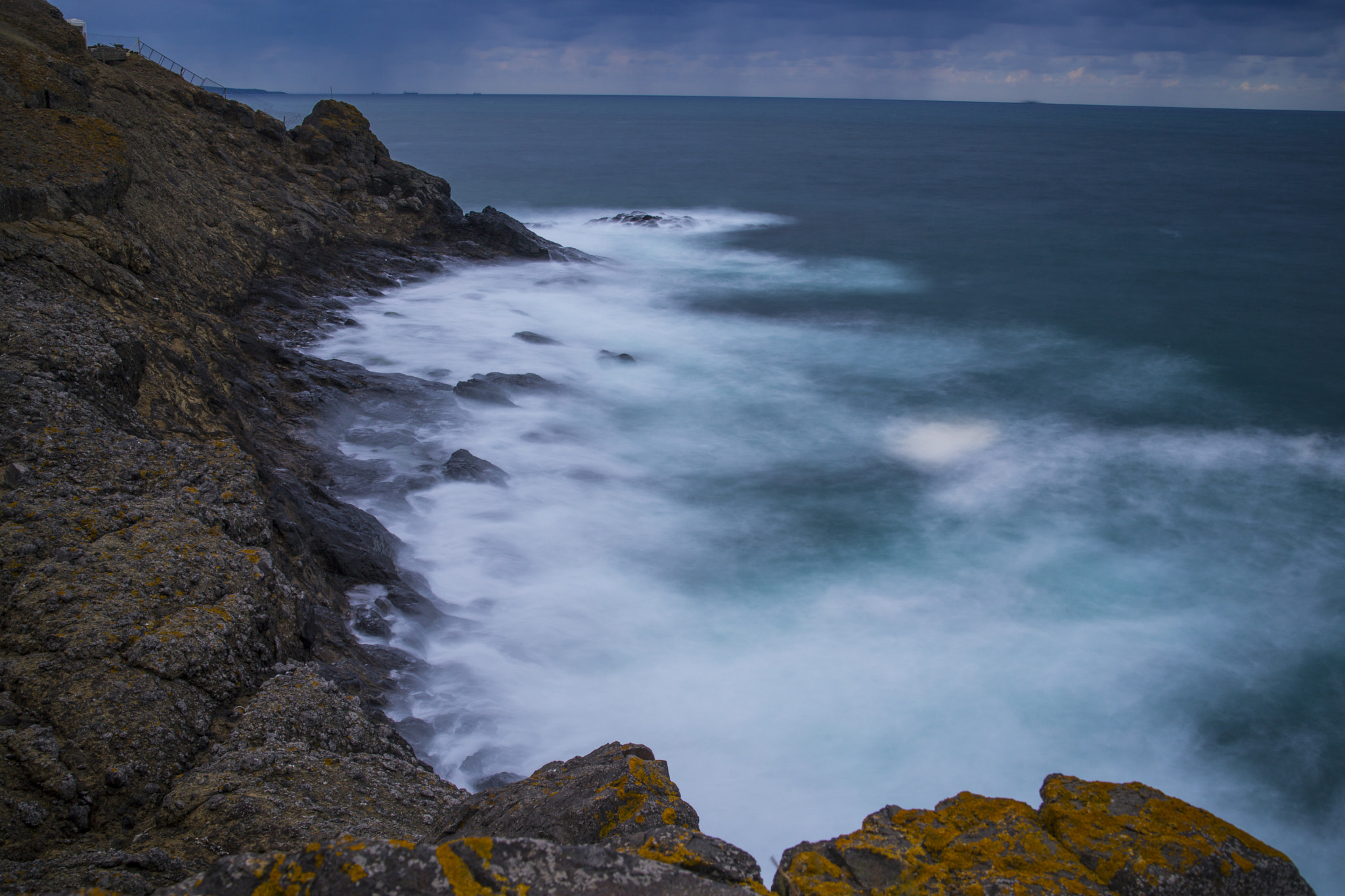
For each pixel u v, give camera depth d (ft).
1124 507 69.67
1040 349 111.75
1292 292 144.46
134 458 35.63
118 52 113.39
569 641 48.01
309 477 55.26
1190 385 99.86
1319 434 85.81
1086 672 49.78
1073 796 14.33
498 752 38.75
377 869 11.16
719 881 12.85
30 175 60.59
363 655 39.65
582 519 61.46
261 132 119.85
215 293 79.10
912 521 66.13
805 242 181.78
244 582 30.50
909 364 104.37
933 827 14.20
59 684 23.73
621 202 230.27
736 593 55.11
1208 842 13.00
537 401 79.30
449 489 59.72
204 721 24.77
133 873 17.84
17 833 19.62
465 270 123.03
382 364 83.15
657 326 114.83
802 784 40.65
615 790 16.69
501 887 11.22
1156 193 273.33
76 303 44.93
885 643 50.98
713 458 75.31
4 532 28.81
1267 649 52.80
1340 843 41.09
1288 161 421.59
